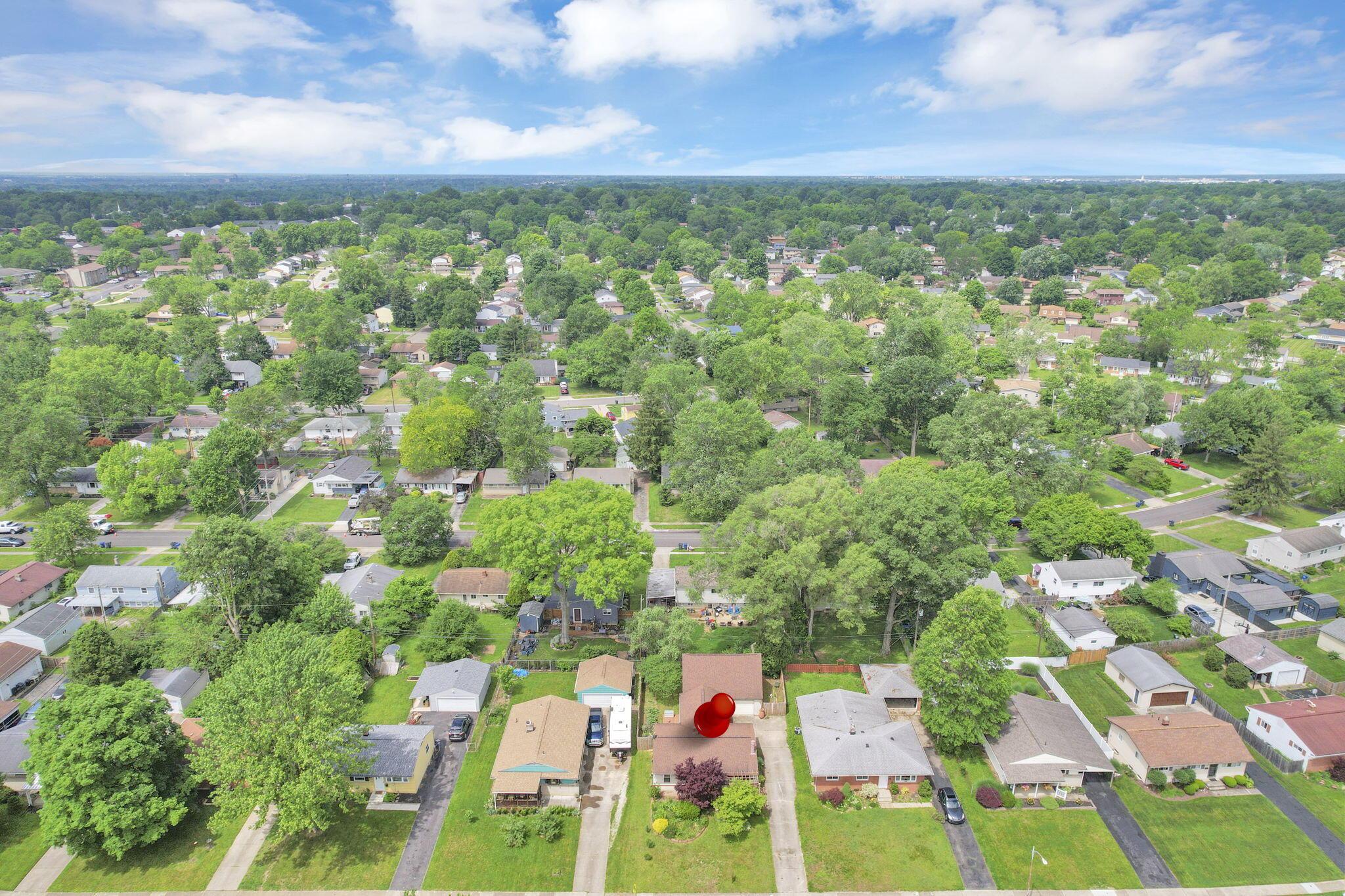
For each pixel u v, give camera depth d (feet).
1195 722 193.57
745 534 226.17
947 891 155.94
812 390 433.48
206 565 218.38
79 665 208.44
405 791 179.93
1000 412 324.60
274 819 174.91
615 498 237.25
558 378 542.57
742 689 204.23
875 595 244.01
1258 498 322.96
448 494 356.79
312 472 380.99
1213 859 162.91
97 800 156.15
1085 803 177.68
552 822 169.99
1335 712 194.49
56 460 329.72
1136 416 395.55
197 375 492.95
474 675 213.46
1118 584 268.82
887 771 180.14
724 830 166.50
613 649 234.17
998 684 184.34
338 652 213.66
